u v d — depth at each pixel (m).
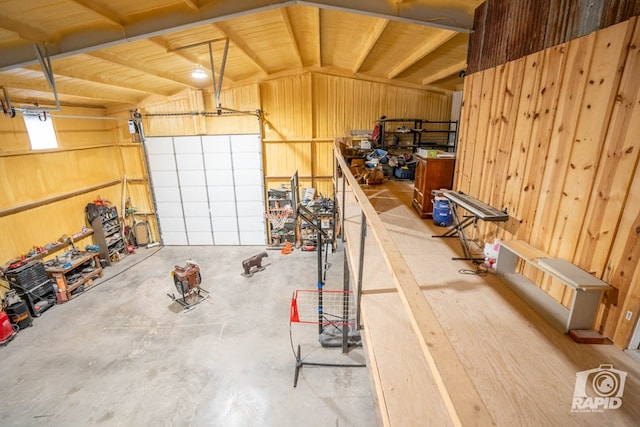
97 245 8.06
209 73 7.00
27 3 2.71
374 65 6.96
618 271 1.53
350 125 8.64
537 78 2.06
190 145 8.88
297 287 6.93
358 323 2.35
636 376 1.44
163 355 4.90
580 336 1.65
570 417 1.28
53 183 7.10
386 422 1.49
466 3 2.96
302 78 8.24
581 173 1.72
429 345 0.73
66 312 6.12
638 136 1.39
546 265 1.79
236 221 9.54
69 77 5.11
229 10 3.36
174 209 9.47
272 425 3.72
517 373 1.50
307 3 3.23
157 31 3.44
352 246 3.21
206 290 6.88
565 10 1.79
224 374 4.49
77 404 4.05
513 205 2.37
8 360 4.85
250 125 8.69
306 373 4.48
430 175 3.54
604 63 1.55
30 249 6.52
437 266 2.56
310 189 9.05
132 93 7.62
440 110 8.51
